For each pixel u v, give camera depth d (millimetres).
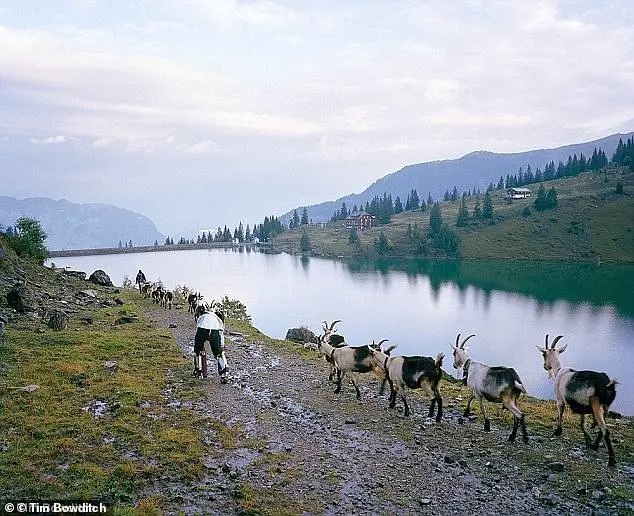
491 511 9797
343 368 17203
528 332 71375
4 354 19031
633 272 145875
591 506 9922
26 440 11938
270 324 70375
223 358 18391
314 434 13625
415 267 167500
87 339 22578
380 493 10430
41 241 51969
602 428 11805
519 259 182375
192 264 160375
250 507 9586
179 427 13453
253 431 13609
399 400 17000
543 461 11914
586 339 66938
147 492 10023
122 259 171875
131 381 17125
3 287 30875
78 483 10109
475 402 17125
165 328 28844
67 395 15289
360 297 102750
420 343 64375
